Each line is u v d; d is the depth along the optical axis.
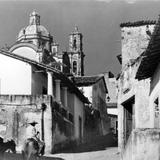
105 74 92.38
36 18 110.56
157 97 22.92
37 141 31.06
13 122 40.47
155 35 19.98
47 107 40.44
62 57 101.44
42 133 40.06
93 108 65.38
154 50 21.20
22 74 42.66
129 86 32.75
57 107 42.62
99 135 68.56
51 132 40.09
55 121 41.50
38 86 43.78
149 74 24.52
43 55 75.31
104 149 43.84
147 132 17.89
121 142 34.97
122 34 35.88
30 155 29.25
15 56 42.84
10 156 31.97
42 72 43.88
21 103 40.69
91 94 67.38
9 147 33.75
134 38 35.66
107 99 89.62
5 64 42.97
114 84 91.44
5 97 40.84
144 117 29.44
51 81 42.16
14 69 42.84
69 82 46.56
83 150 43.53
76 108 52.59
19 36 110.44
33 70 42.84
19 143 40.12
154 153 17.52
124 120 35.06
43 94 44.19
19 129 40.34
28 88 42.44
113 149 43.50
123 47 35.81
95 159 35.97
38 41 108.50
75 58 122.88
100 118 70.69
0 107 40.72
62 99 47.34
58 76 43.25
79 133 54.28
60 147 42.84
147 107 29.25
